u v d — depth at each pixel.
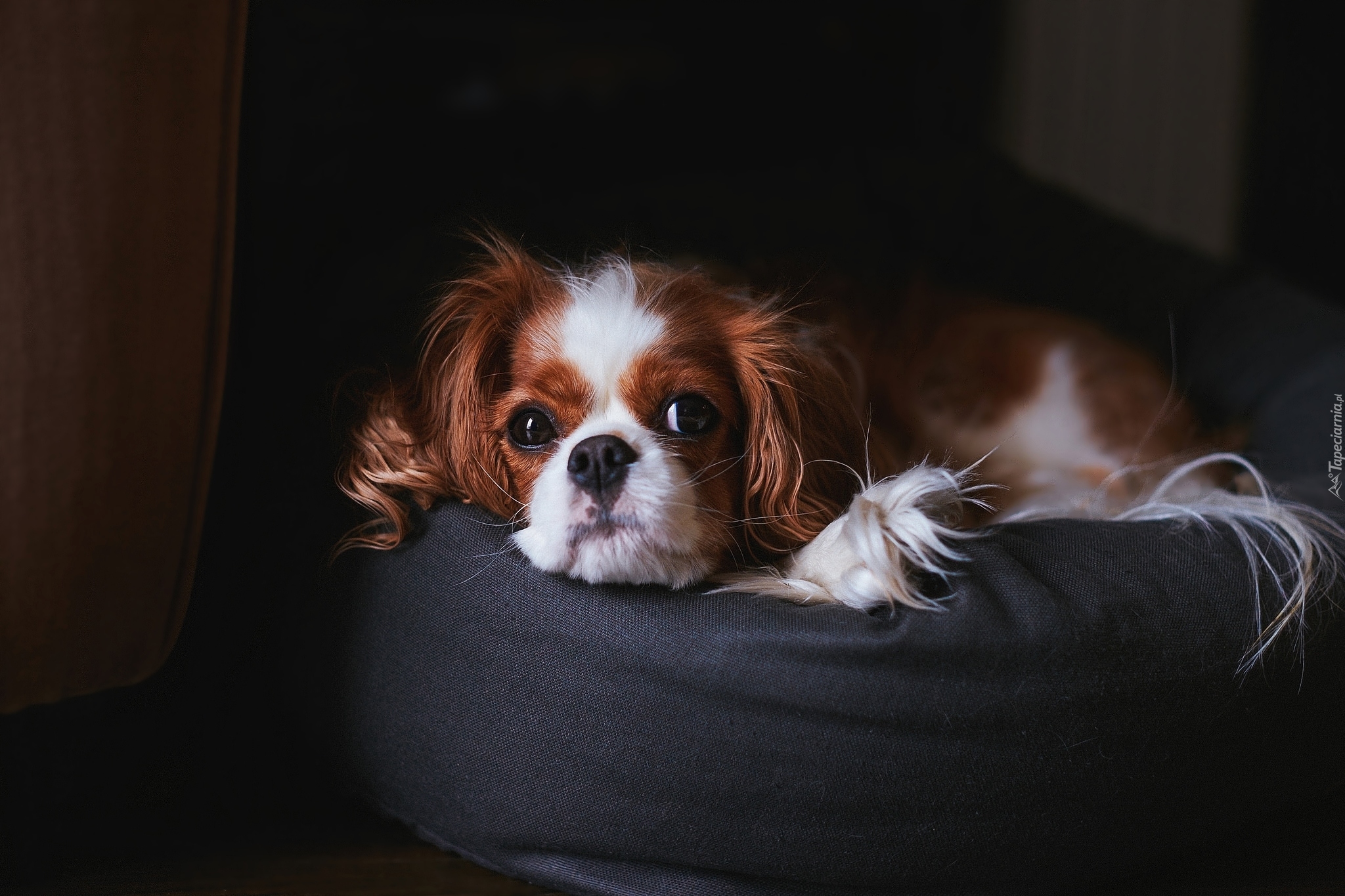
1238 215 3.53
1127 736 1.22
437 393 1.50
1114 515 1.55
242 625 1.64
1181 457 1.87
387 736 1.40
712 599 1.26
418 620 1.37
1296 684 1.29
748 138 3.54
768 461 1.46
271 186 2.78
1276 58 3.43
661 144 3.51
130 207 1.16
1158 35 3.47
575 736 1.27
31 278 1.13
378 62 3.29
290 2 3.01
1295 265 3.48
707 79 3.53
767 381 1.46
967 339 2.12
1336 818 1.52
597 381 1.39
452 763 1.34
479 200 2.72
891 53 3.55
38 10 1.07
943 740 1.19
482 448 1.46
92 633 1.29
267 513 1.59
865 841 1.23
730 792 1.22
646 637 1.23
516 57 3.45
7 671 1.22
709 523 1.37
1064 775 1.21
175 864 1.36
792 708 1.19
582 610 1.27
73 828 1.44
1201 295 2.20
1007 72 3.53
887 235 2.49
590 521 1.25
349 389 1.61
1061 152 3.57
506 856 1.34
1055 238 2.47
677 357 1.39
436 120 3.37
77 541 1.22
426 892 1.32
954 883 1.26
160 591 1.33
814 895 1.27
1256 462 1.87
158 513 1.28
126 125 1.14
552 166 3.42
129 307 1.19
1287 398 1.92
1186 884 1.35
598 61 3.49
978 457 1.99
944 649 1.18
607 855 1.29
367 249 2.35
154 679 1.50
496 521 1.41
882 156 2.67
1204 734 1.25
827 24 3.53
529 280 1.52
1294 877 1.37
